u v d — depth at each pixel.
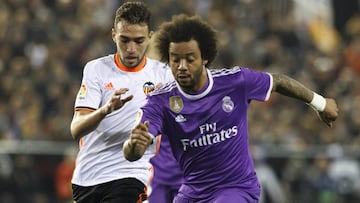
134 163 20.72
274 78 19.23
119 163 20.66
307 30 58.62
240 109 18.86
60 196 38.59
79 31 49.97
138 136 16.86
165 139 25.33
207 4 55.62
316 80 50.94
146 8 20.30
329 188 40.22
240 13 55.56
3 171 38.69
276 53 52.19
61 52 48.19
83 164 20.80
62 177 38.59
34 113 43.50
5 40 48.03
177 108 18.59
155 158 25.45
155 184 25.48
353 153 40.75
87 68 20.72
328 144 43.88
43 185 38.75
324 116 19.92
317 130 45.25
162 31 18.45
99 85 20.53
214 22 52.84
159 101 18.62
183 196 19.22
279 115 45.16
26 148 38.97
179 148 18.98
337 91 49.97
